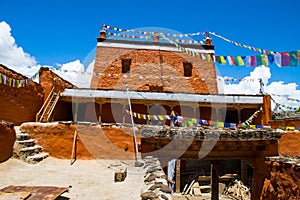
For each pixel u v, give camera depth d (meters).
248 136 9.43
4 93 14.66
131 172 9.38
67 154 11.85
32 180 8.08
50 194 5.04
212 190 11.22
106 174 9.35
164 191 5.03
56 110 20.05
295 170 7.68
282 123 18.75
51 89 20.08
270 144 9.70
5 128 9.87
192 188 18.28
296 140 15.05
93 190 7.21
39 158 10.75
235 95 22.16
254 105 21.88
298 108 12.42
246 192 17.25
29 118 17.66
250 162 10.51
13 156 10.41
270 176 9.26
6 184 7.43
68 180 8.32
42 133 12.09
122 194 6.82
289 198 7.98
